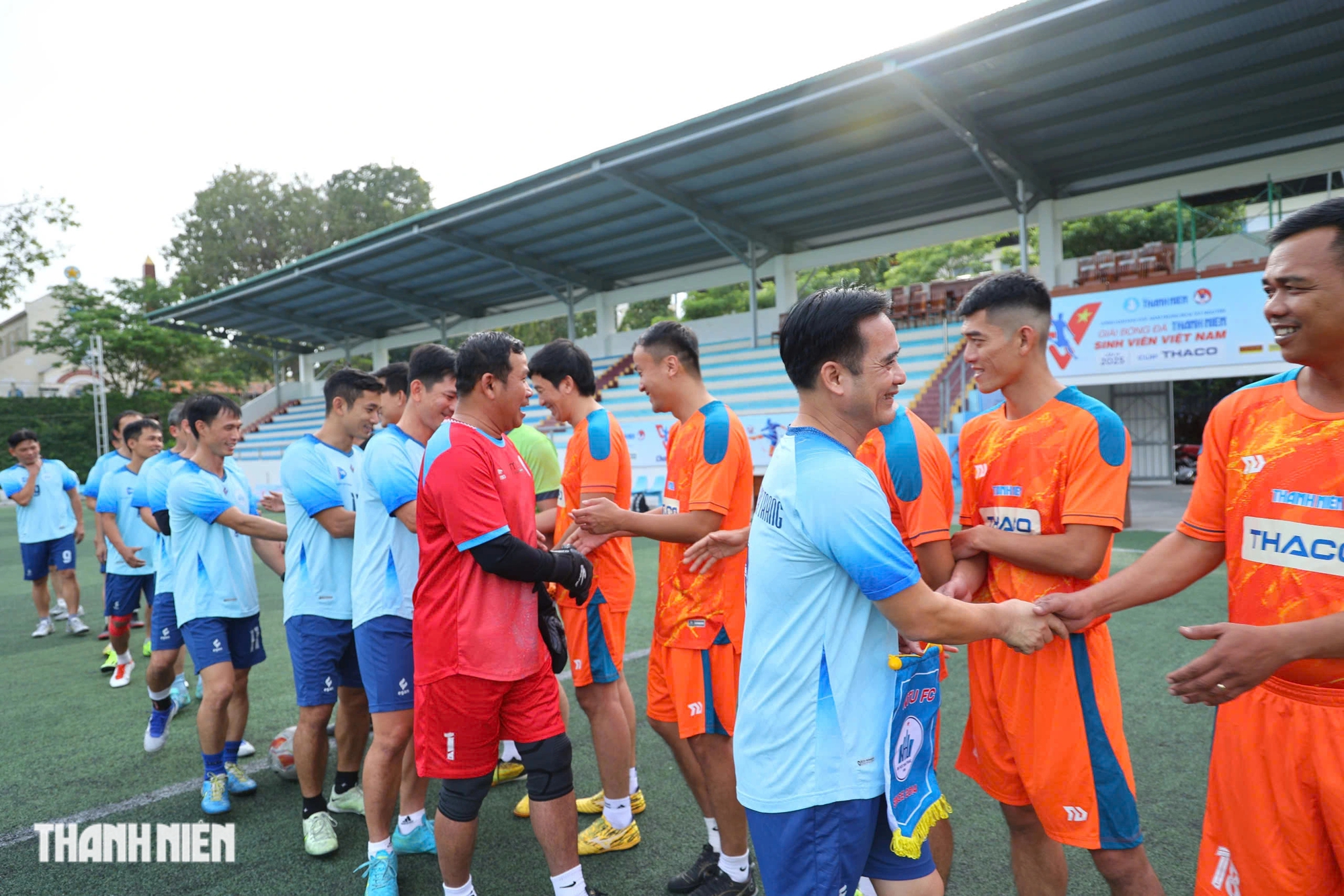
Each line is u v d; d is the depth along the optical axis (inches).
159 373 1164.5
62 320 1111.6
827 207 523.8
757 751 56.7
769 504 57.2
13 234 973.8
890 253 564.1
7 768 146.8
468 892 88.1
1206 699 54.0
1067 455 71.2
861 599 55.2
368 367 1074.1
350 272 668.1
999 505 76.4
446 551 86.2
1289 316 52.7
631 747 119.3
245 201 1317.7
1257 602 57.7
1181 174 454.0
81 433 933.8
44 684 205.6
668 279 689.0
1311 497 54.6
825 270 936.3
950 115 374.6
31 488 261.4
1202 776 123.0
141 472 184.1
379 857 97.6
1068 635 65.6
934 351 501.0
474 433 87.7
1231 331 331.9
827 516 52.3
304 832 116.7
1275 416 57.6
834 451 54.2
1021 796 75.1
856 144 423.5
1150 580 64.8
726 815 93.1
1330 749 53.3
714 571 94.1
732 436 98.0
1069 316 371.6
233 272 1316.4
